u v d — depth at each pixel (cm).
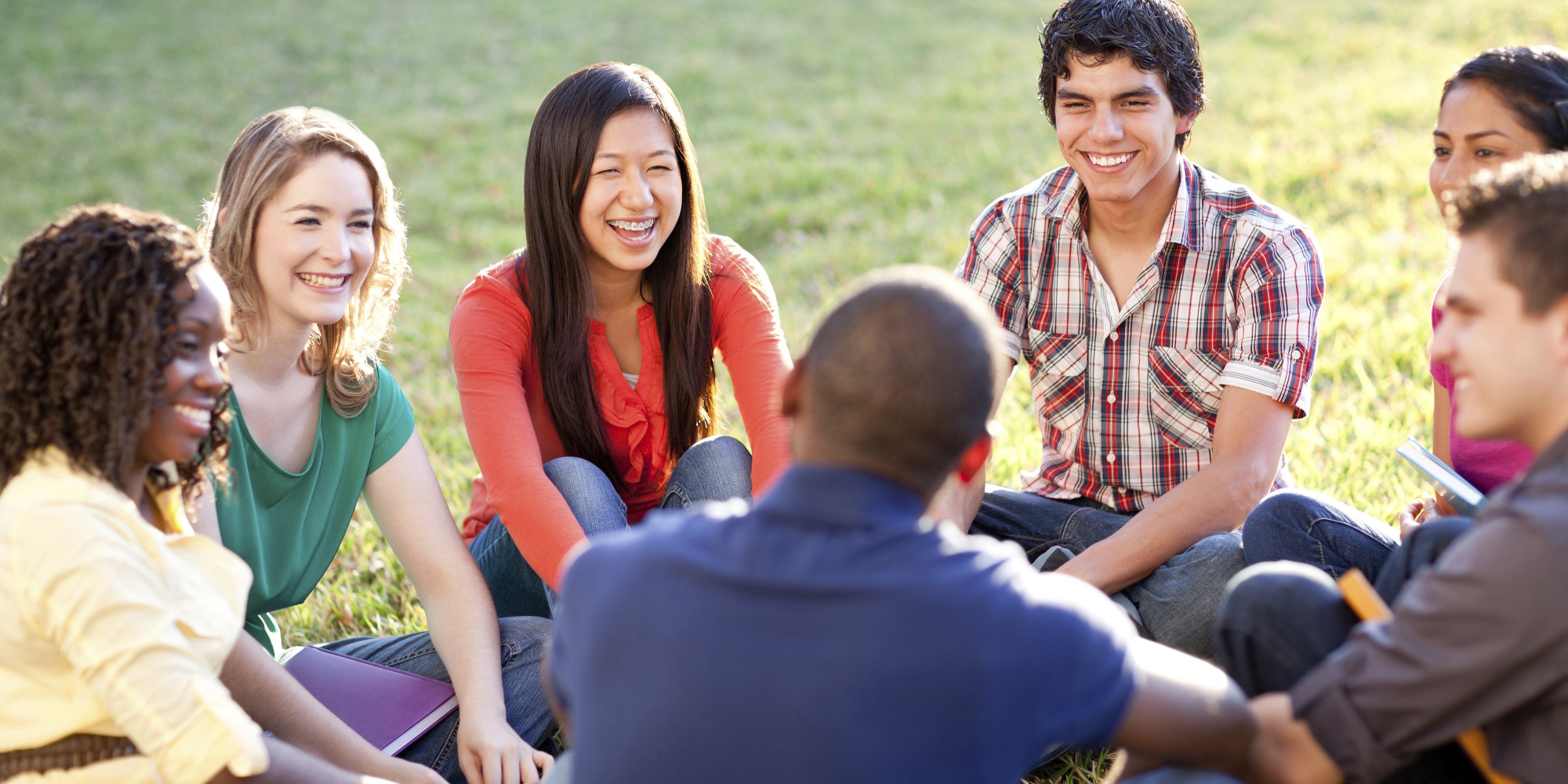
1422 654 159
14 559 180
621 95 283
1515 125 246
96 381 182
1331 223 643
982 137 892
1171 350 296
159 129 1010
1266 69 970
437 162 933
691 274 303
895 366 153
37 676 185
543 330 294
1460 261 168
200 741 181
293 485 264
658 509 316
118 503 186
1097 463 309
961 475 169
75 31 1264
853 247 686
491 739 245
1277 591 190
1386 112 826
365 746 230
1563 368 162
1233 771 176
